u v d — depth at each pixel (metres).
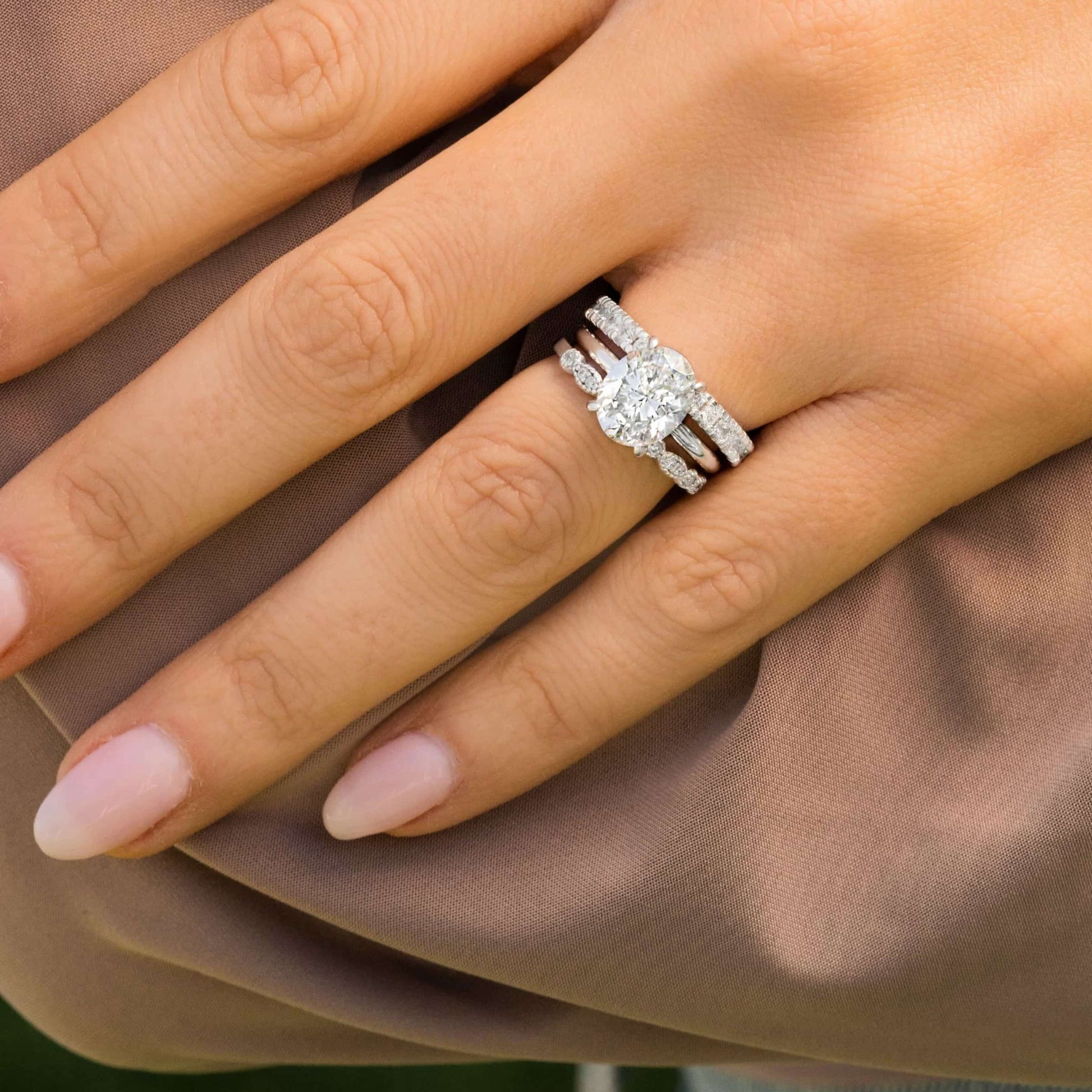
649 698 0.30
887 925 0.30
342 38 0.29
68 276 0.29
